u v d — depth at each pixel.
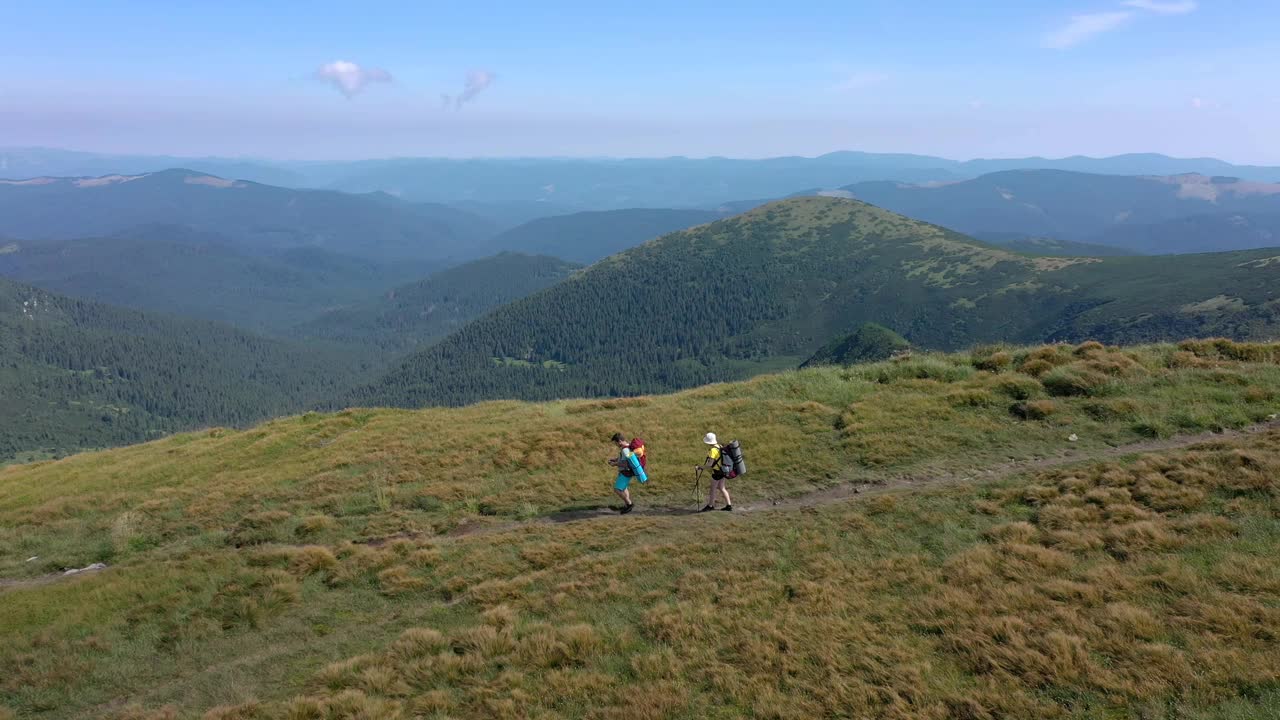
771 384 28.62
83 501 25.34
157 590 16.42
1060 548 12.40
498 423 29.42
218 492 24.30
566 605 13.35
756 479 18.91
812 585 12.31
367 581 16.39
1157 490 13.66
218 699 11.88
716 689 9.98
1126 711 8.20
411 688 11.20
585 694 10.26
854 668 9.95
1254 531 11.60
